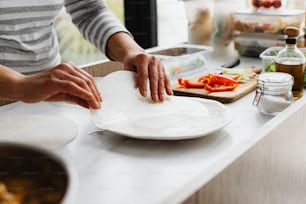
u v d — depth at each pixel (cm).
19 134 96
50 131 98
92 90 99
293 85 133
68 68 98
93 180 78
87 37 140
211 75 141
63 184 54
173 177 79
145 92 112
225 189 85
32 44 130
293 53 134
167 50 176
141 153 90
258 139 97
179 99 115
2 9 119
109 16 138
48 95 94
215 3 192
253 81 144
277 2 186
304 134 127
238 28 190
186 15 200
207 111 108
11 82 95
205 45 197
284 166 116
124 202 70
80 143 94
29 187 57
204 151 91
